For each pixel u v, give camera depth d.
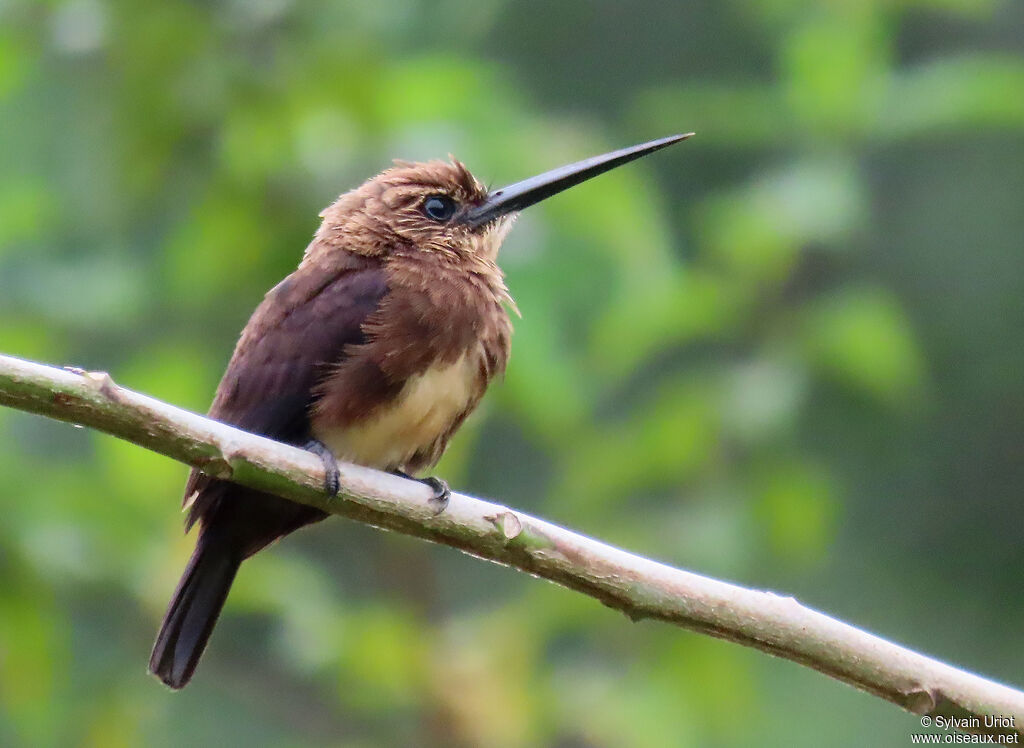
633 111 13.17
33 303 11.20
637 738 10.41
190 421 6.26
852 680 6.30
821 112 11.46
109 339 11.34
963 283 12.51
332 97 10.68
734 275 11.02
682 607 6.37
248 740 12.13
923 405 11.70
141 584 10.40
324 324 7.96
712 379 10.90
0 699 10.19
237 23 10.80
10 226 11.28
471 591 13.20
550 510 11.50
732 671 10.59
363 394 7.88
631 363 11.04
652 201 11.43
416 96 11.08
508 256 10.54
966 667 12.11
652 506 11.05
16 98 11.53
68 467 10.88
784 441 10.82
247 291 11.06
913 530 12.44
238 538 7.78
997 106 11.24
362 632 10.56
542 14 13.62
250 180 10.72
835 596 12.28
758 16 12.67
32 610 10.05
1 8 11.02
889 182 12.68
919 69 11.91
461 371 8.07
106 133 11.09
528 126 11.29
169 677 7.66
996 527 12.28
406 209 8.62
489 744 10.46
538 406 10.41
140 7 10.78
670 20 13.65
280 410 7.96
